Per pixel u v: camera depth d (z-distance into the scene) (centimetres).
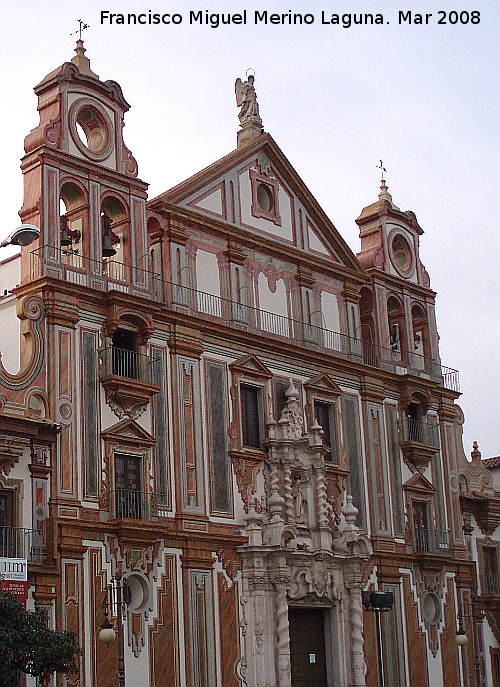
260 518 4578
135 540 4078
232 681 4353
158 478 4284
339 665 4769
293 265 5169
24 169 4209
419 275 5947
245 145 5050
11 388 3894
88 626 3903
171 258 4584
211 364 4609
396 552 5244
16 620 3097
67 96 4322
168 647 4147
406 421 5512
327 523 4853
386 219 5809
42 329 4044
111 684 3922
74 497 3972
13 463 3831
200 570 4338
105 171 4359
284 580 4553
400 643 5134
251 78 5244
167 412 4384
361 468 5200
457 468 5809
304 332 5103
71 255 4312
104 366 4175
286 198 5231
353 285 5462
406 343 5691
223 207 4888
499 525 6019
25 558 3759
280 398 4891
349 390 5262
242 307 4834
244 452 4631
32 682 3734
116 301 4212
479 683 5544
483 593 5819
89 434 4078
